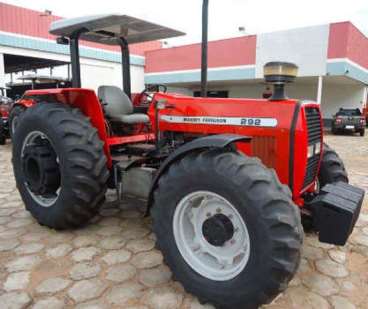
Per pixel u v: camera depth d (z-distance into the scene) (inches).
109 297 75.4
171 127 100.7
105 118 120.0
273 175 68.2
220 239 73.7
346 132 558.6
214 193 69.8
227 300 69.1
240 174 66.3
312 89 671.8
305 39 486.9
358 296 76.5
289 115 81.9
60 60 535.5
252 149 86.7
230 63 578.9
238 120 88.1
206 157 71.2
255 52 546.0
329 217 72.3
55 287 78.8
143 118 127.0
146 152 112.6
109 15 104.1
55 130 102.7
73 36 117.8
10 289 77.9
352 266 89.6
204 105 94.0
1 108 309.4
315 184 106.0
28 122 112.3
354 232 111.5
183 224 77.5
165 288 79.0
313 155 92.8
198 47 606.5
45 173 107.1
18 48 480.4
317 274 85.4
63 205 103.0
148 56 689.6
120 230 110.7
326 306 72.8
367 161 263.6
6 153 267.9
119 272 85.4
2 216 124.3
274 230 62.6
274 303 73.5
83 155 100.6
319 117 94.3
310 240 103.5
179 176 73.7
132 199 106.1
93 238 104.7
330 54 472.1
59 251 96.1
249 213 64.8
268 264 63.0
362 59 567.5
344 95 661.3
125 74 143.6
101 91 126.7
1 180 178.5
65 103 116.5
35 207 113.3
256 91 706.8
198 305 73.0
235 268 71.1
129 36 135.9
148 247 98.8
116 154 120.8
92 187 102.0
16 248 98.0
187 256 76.4
